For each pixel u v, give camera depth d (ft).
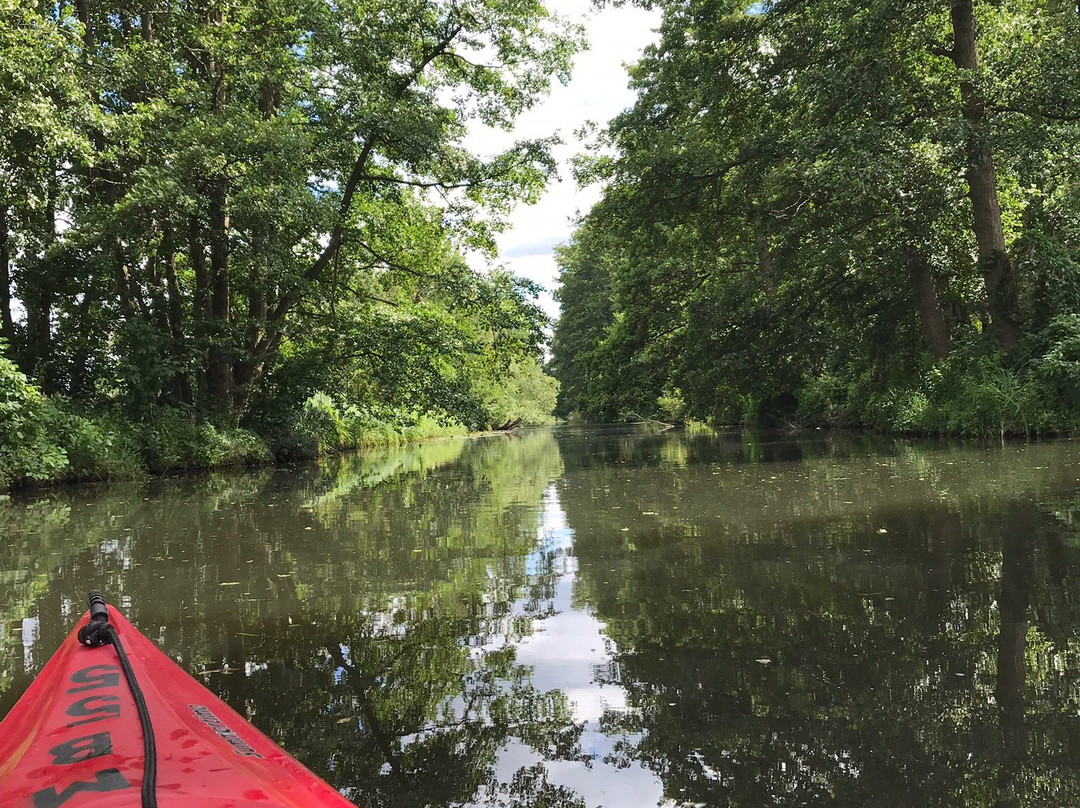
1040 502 21.52
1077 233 53.67
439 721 8.45
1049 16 51.44
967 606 11.97
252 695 9.36
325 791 4.67
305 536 21.52
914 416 57.11
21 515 28.78
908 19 50.49
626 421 185.98
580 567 16.31
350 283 67.36
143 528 24.02
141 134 45.75
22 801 4.03
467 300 60.29
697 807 6.43
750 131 63.41
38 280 51.78
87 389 54.24
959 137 47.03
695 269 80.74
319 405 72.84
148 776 4.14
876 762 7.13
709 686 9.21
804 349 69.36
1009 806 6.30
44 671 7.02
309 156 52.70
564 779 6.99
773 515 21.84
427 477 42.19
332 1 55.31
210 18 54.60
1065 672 9.08
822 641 10.70
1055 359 46.03
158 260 56.95
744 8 59.77
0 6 35.37
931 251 55.72
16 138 39.45
